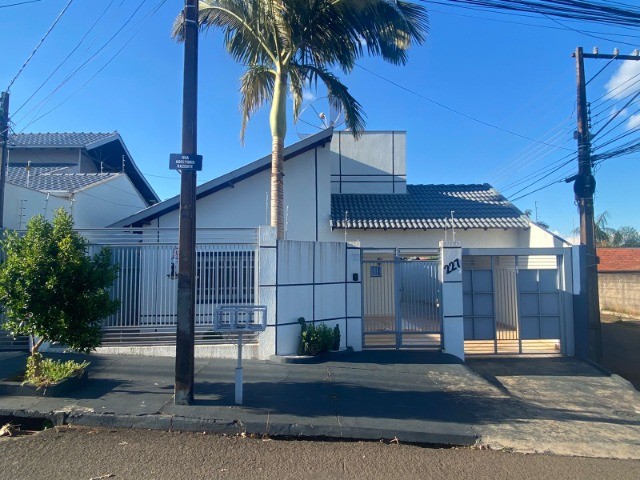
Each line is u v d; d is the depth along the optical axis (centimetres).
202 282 961
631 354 1409
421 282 1120
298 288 977
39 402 639
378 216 1519
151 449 534
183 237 657
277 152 1092
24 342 939
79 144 2039
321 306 1019
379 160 1770
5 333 934
